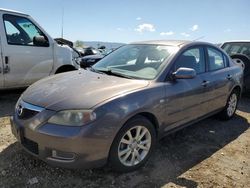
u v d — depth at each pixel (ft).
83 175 11.19
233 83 18.45
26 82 20.79
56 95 10.97
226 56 18.84
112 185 10.68
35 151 10.62
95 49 57.36
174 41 15.65
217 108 17.38
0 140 13.84
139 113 11.49
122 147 11.14
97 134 10.05
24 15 20.54
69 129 9.92
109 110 10.30
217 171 12.36
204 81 15.31
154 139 12.33
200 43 16.30
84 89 11.25
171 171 12.03
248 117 20.71
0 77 19.31
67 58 23.12
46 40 21.63
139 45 15.76
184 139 15.57
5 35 19.31
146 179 11.26
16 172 11.15
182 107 13.67
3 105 19.79
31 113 10.79
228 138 16.30
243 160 13.65
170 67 13.39
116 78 12.75
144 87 11.91
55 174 11.16
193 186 11.07
